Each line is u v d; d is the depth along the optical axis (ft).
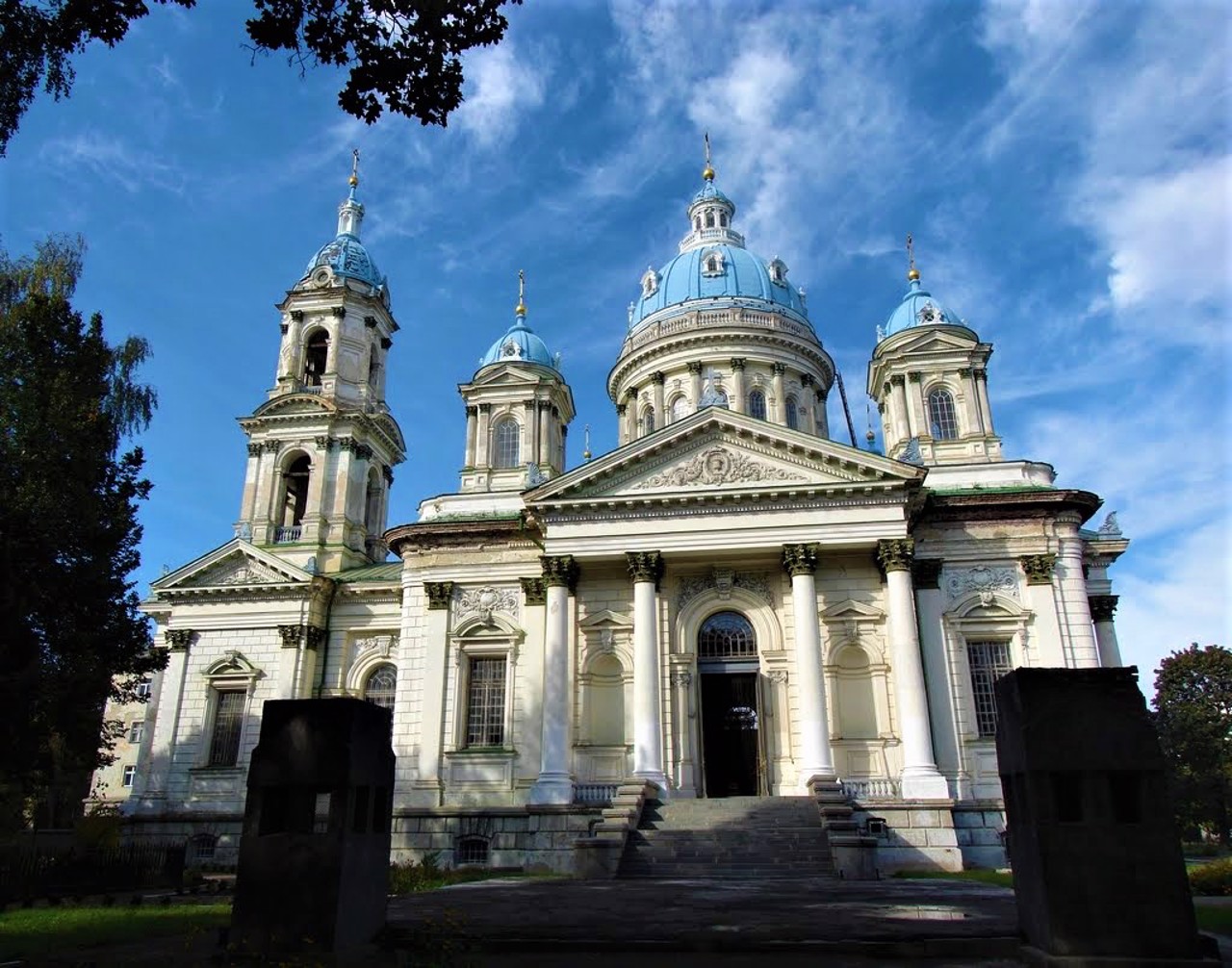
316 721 41.70
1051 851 35.70
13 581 83.82
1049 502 118.21
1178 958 34.09
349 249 178.09
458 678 123.34
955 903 58.13
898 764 109.60
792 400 168.96
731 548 114.11
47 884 81.46
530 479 129.80
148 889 90.74
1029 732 37.04
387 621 148.15
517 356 158.20
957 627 115.85
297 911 39.19
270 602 148.77
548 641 114.73
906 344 139.23
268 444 161.79
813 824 91.91
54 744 117.70
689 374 167.22
